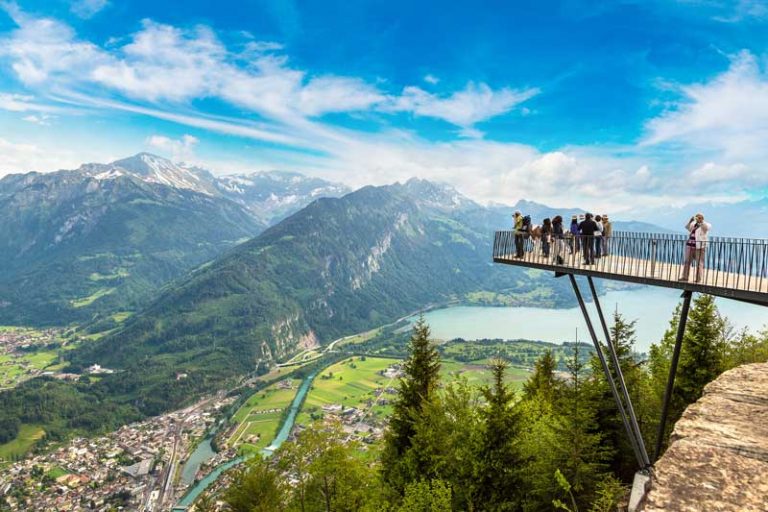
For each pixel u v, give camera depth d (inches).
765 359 1459.2
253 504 1700.3
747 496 316.8
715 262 705.6
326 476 1547.7
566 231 1064.8
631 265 847.1
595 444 1202.6
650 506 325.1
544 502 1107.3
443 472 1222.9
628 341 1496.1
